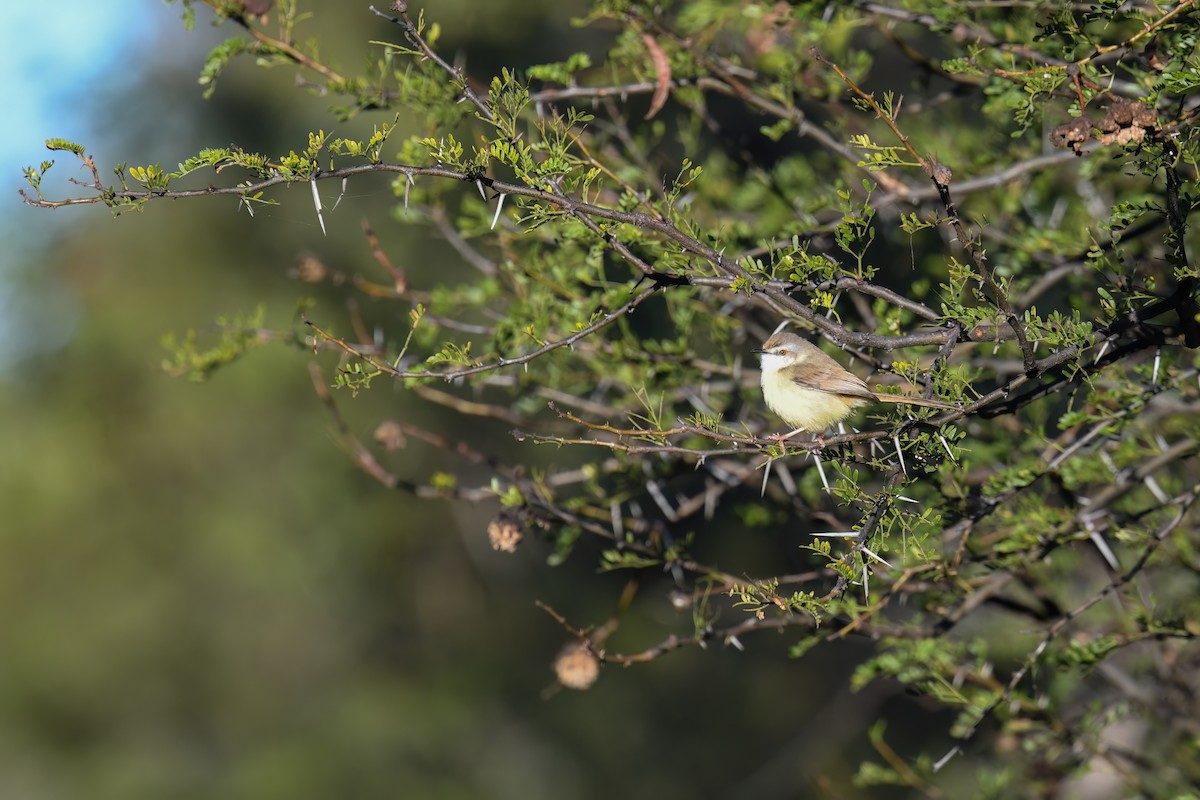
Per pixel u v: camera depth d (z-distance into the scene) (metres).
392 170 7.37
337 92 10.50
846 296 12.05
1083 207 11.88
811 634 9.95
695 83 11.36
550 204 7.64
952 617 10.09
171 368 11.60
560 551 10.95
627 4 10.90
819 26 10.84
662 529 10.84
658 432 7.78
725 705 26.67
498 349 10.99
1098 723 11.10
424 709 25.58
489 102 7.75
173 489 24.98
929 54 16.50
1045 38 8.89
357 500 25.31
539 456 25.89
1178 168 9.33
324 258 24.28
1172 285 10.62
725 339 12.02
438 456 25.98
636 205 8.62
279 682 25.64
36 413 25.17
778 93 11.22
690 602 10.02
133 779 24.23
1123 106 7.26
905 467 7.75
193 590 25.17
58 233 25.27
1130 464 10.45
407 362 11.10
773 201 12.07
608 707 26.44
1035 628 10.32
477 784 25.33
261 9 10.01
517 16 18.58
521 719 26.31
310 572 24.73
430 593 26.64
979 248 7.16
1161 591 12.05
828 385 10.75
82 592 24.78
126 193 7.00
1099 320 7.93
